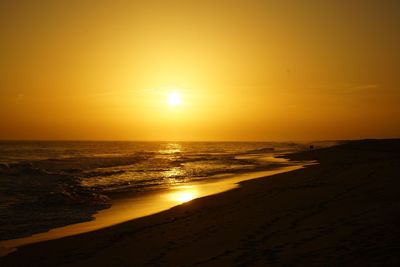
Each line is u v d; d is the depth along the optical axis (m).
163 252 8.63
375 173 20.77
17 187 22.58
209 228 10.62
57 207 16.38
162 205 16.56
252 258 7.32
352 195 13.64
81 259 8.75
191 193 20.03
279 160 48.84
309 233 8.66
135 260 8.21
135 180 26.70
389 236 7.63
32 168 32.75
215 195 17.66
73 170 34.69
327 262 6.52
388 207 10.66
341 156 50.25
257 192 17.45
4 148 103.44
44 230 12.26
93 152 84.94
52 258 9.04
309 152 65.12
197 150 105.81
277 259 7.03
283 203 13.36
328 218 10.02
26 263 8.74
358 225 8.84
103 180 26.67
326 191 15.49
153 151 95.56
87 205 16.81
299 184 18.92
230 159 53.72
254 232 9.45
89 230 12.06
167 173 31.86
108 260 8.41
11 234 11.72
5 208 16.20
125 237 10.67
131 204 17.08
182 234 10.27
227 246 8.48
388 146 73.00
